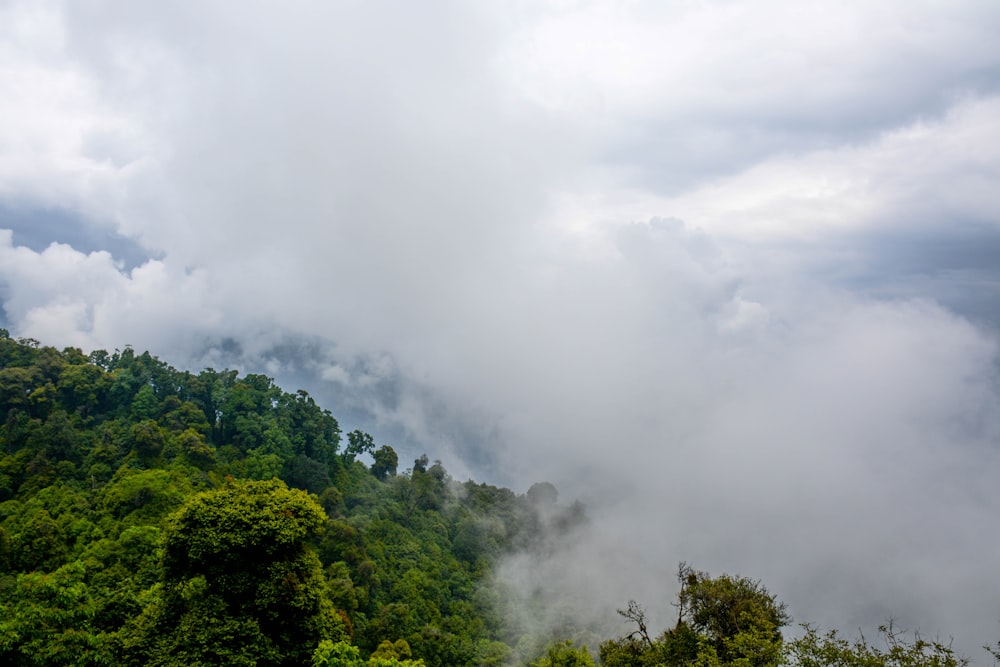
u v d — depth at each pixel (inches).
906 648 999.6
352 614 2851.9
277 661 1223.5
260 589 1256.8
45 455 2992.1
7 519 2546.8
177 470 3053.6
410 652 2783.0
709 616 1481.3
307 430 4040.4
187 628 1195.3
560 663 1774.1
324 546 3250.5
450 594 3735.2
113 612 1421.0
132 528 2126.0
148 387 3686.0
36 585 1242.6
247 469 3516.2
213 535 1257.4
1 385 3248.0
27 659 1140.5
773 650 1109.7
